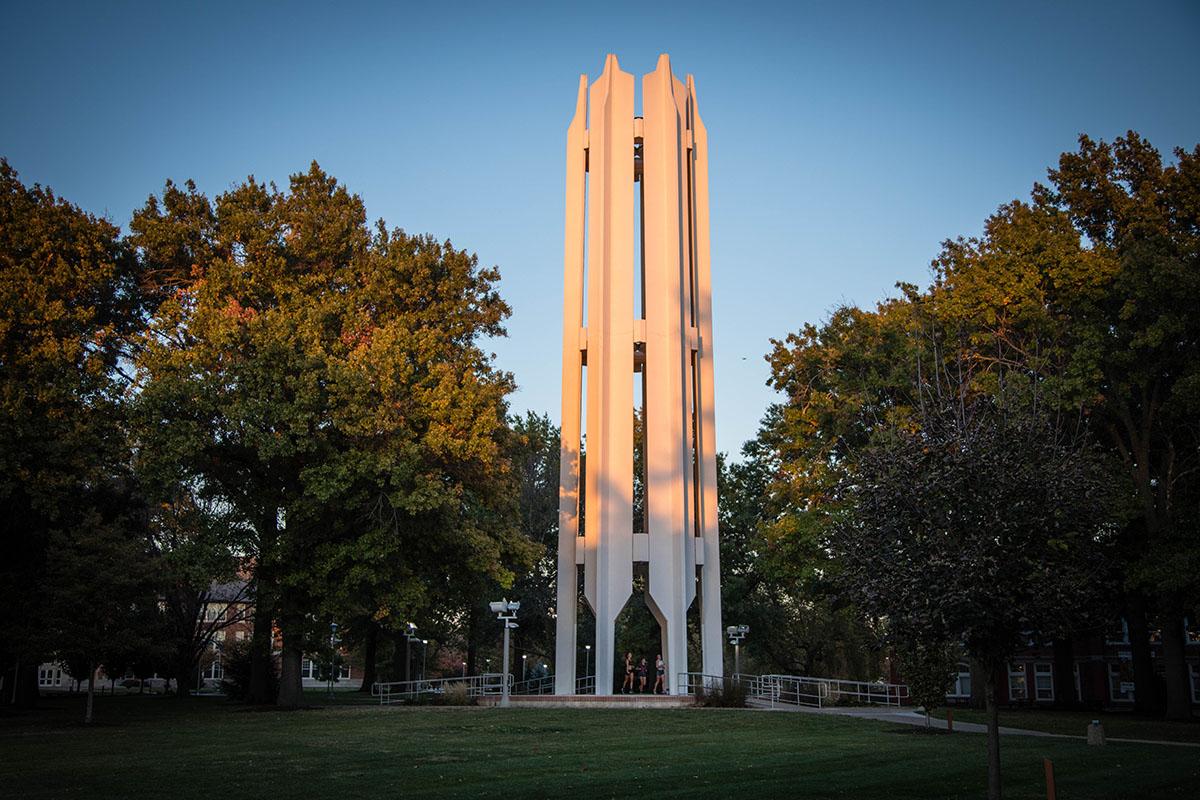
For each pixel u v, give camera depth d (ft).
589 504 124.57
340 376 94.73
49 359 96.58
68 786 48.73
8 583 102.68
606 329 124.77
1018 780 53.42
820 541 117.80
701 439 127.54
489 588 173.58
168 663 148.25
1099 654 163.43
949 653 83.30
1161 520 108.88
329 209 113.50
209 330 97.09
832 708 111.24
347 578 97.45
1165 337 104.83
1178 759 63.36
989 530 40.96
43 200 106.22
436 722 83.82
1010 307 112.68
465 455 101.14
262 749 64.34
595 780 51.06
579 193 132.87
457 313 114.42
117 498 116.26
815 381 132.46
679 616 116.67
